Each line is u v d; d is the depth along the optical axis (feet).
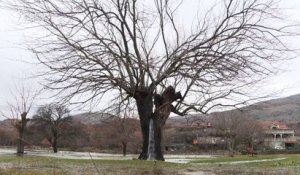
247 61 71.92
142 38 82.99
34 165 54.54
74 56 72.95
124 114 78.02
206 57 72.08
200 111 79.36
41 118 195.11
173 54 74.79
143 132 77.25
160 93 79.00
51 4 74.74
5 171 42.01
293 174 53.42
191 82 75.97
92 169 50.67
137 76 75.56
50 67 73.87
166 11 83.41
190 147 234.58
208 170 57.31
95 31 75.10
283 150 288.30
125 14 80.07
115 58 73.46
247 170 58.44
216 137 241.76
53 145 188.96
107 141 177.68
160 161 69.92
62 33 74.08
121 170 51.06
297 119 388.78
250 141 273.95
